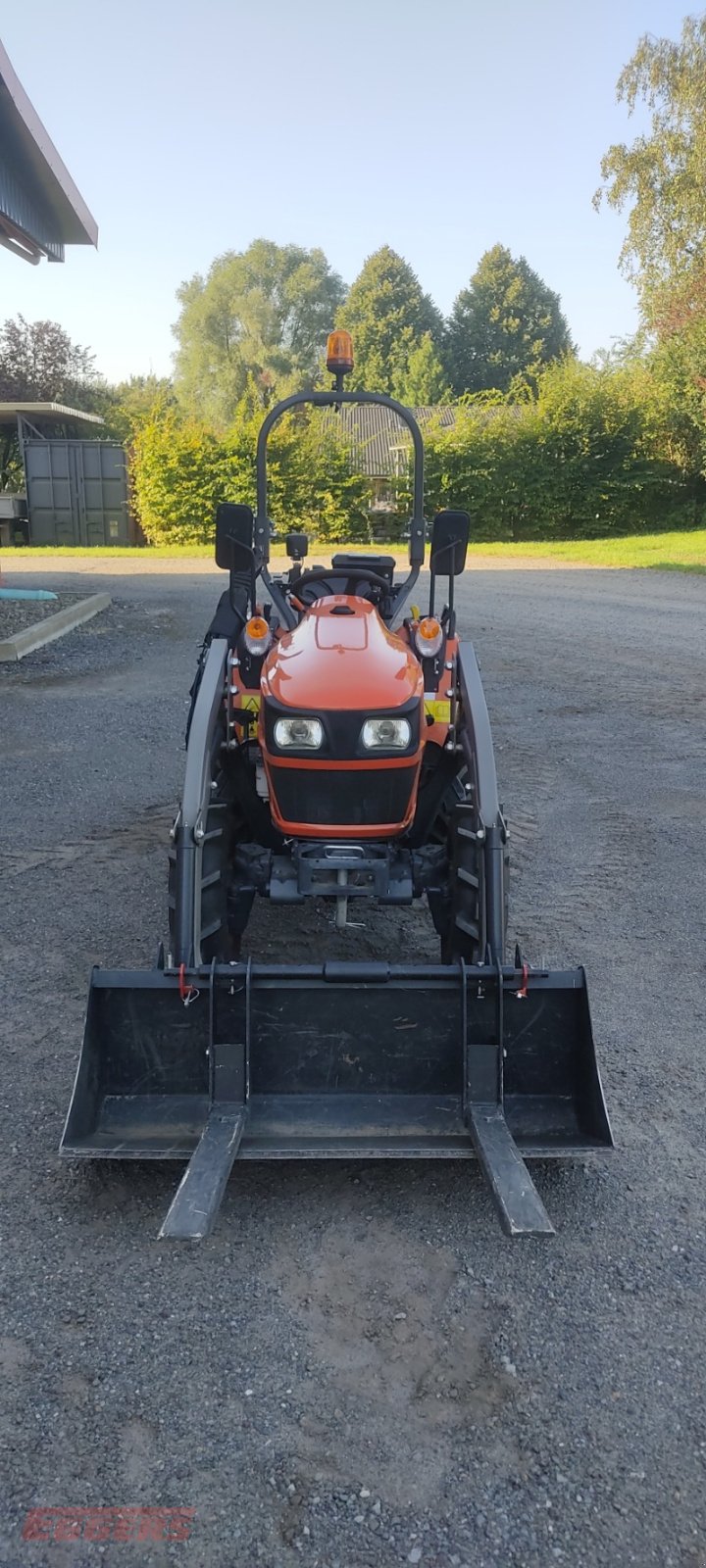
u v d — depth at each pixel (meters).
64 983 3.98
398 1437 2.16
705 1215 2.83
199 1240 2.56
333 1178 2.98
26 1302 2.49
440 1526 1.98
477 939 3.36
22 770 6.73
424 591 15.73
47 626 11.27
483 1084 2.91
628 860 5.35
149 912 4.62
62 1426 2.17
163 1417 2.20
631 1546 1.95
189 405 55.94
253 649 3.71
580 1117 2.91
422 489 4.21
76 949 4.26
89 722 7.91
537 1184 2.95
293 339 58.50
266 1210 2.84
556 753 7.33
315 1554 1.92
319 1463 2.10
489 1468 2.09
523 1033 2.97
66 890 4.85
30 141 9.79
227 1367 2.32
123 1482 2.05
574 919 4.64
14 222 10.77
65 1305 2.49
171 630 12.14
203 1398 2.24
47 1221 2.77
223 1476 2.07
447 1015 2.95
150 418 26.97
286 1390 2.27
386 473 29.61
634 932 4.53
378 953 4.28
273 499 26.48
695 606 14.28
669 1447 2.14
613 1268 2.64
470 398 29.11
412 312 68.50
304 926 4.53
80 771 6.73
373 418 37.00
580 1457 2.12
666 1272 2.62
